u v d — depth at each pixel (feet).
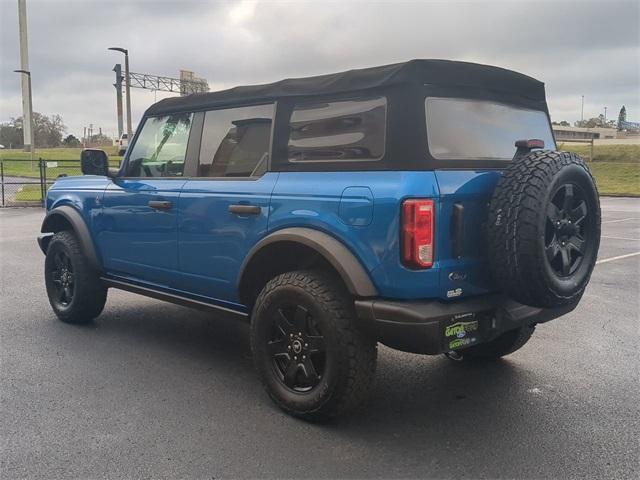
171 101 15.31
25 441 10.82
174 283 14.98
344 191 10.87
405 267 10.13
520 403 12.69
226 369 14.69
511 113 12.80
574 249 11.07
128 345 16.52
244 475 9.72
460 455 10.43
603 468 9.96
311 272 11.64
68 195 18.37
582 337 17.46
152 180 15.40
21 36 129.49
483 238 10.96
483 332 11.03
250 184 12.68
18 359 15.25
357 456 10.37
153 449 10.55
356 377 10.93
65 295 18.67
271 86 12.76
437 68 10.87
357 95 11.27
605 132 247.09
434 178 10.27
